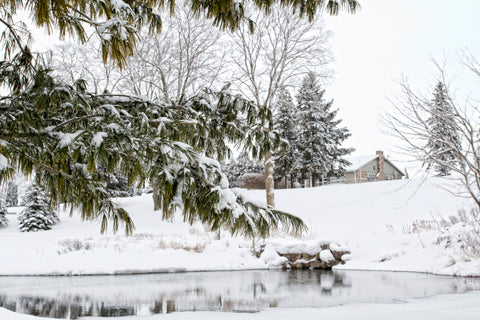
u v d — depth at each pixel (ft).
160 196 12.31
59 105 12.43
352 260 41.14
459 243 35.91
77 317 18.80
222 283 30.94
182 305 21.72
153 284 30.53
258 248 44.11
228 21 12.58
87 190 12.93
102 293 26.11
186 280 32.76
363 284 29.01
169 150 11.71
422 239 40.04
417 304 17.11
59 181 11.93
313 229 52.13
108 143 11.14
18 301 23.31
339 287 27.89
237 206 11.71
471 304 15.96
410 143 31.60
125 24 11.27
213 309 20.33
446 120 30.42
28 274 36.50
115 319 14.61
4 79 13.76
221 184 12.12
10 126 11.55
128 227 13.89
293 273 37.83
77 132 11.73
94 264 38.47
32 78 11.87
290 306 20.90
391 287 26.99
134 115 14.51
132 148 11.66
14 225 76.84
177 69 68.80
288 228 13.20
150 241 46.11
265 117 16.39
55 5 10.16
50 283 31.24
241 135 16.20
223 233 48.70
